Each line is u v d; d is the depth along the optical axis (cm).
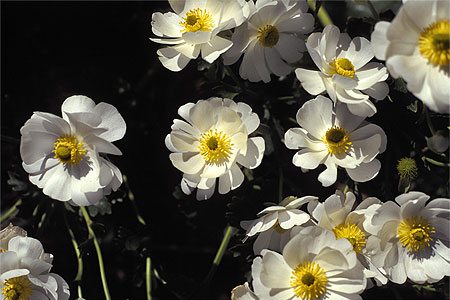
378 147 80
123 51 95
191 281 87
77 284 85
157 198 92
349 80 79
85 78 92
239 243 86
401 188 83
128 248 87
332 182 80
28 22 95
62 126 81
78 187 82
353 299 79
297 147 80
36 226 88
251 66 83
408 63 77
